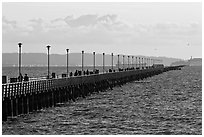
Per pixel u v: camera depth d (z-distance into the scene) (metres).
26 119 62.84
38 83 70.00
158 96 108.50
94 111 75.62
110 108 80.56
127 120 66.62
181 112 76.81
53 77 86.88
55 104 77.88
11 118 61.31
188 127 61.34
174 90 129.88
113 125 62.00
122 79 145.38
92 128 59.53
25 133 55.00
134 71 172.25
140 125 62.44
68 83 86.38
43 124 60.78
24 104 64.94
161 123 64.38
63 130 57.66
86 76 100.62
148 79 194.00
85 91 99.75
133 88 132.50
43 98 72.12
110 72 132.88
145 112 76.31
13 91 61.22
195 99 101.62
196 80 191.62
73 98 89.06
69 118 66.75
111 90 121.75
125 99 98.12
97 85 110.75
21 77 72.50
